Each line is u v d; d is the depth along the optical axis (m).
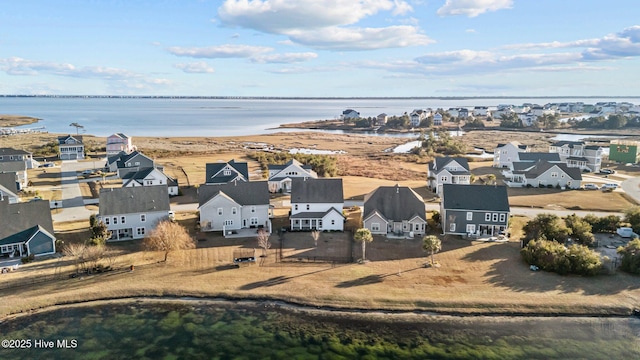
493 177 100.25
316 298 48.84
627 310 46.56
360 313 46.59
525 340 42.25
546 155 118.81
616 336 42.88
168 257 58.28
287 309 47.28
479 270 55.00
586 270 52.78
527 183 102.19
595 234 67.56
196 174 110.62
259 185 71.38
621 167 127.12
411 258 58.69
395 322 45.06
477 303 47.69
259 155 136.25
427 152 155.12
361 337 42.53
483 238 65.56
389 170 123.88
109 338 41.78
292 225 69.56
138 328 43.56
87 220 73.31
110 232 63.81
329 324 44.69
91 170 114.56
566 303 47.62
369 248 61.91
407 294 49.44
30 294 48.62
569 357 39.78
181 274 53.75
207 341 41.56
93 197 88.50
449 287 50.91
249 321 45.06
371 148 178.12
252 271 54.66
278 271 54.75
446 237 66.19
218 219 68.50
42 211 60.72
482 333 43.34
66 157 133.00
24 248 58.31
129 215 65.31
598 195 93.31
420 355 39.81
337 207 70.12
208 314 46.28
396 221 67.44
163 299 49.00
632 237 65.81
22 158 116.50
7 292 48.88
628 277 52.94
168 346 40.69
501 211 66.19
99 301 48.47
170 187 91.44
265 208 70.00
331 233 68.25
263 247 61.12
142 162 107.38
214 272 54.31
